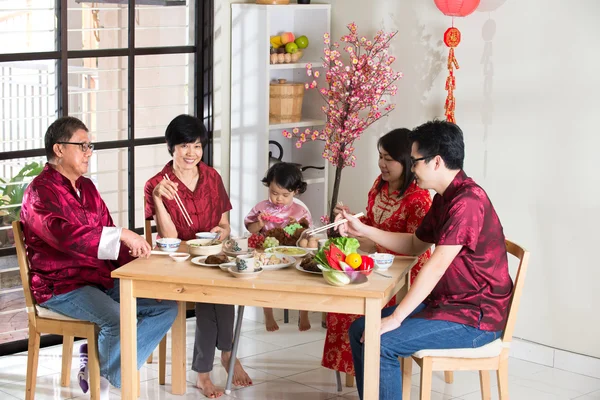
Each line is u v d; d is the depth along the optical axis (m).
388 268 3.17
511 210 4.22
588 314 4.03
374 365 2.91
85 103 5.51
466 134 4.33
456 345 3.04
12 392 3.72
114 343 3.24
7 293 4.47
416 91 4.53
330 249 2.90
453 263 3.04
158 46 4.73
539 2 4.01
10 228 4.28
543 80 4.04
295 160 5.18
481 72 4.24
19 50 4.59
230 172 4.91
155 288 3.04
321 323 4.75
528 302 4.21
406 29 4.53
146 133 5.34
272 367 4.08
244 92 4.75
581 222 4.00
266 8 4.56
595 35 3.86
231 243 3.37
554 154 4.05
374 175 4.79
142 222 5.28
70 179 3.48
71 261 3.40
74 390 3.75
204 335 3.69
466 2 3.96
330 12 4.87
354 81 4.33
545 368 4.14
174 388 3.73
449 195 3.08
